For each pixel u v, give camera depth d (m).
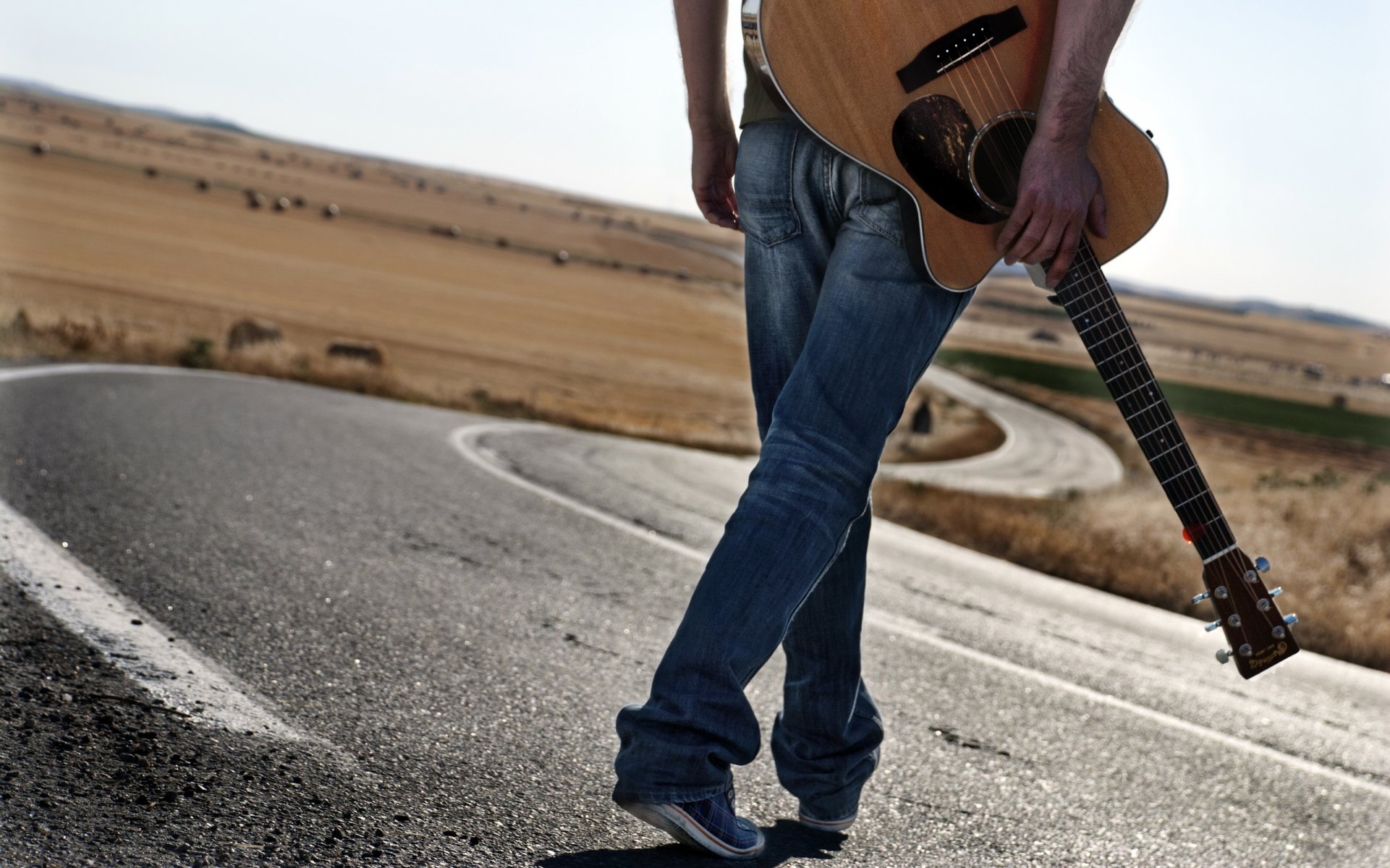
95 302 37.78
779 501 1.47
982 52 1.50
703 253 162.75
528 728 2.20
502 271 94.69
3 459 4.25
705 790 1.47
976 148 1.49
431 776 1.83
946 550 8.20
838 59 1.49
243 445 6.12
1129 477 38.75
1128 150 1.52
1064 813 2.19
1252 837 2.21
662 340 70.31
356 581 3.32
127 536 3.35
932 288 1.53
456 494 5.77
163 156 154.25
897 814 2.03
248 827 1.48
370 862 1.44
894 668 3.38
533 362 49.69
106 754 1.64
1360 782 2.87
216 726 1.87
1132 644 4.84
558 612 3.41
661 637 3.32
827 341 1.51
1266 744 3.14
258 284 58.59
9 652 2.04
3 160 102.88
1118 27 1.40
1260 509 14.57
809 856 1.71
